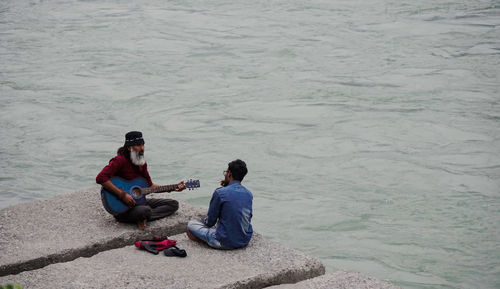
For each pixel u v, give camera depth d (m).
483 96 21.02
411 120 18.48
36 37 32.72
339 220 11.88
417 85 22.62
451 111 19.38
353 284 7.16
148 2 42.72
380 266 10.06
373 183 13.79
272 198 13.02
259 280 7.20
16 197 13.25
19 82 23.78
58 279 7.05
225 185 8.34
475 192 13.14
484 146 16.17
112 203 8.31
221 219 7.98
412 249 10.63
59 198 9.51
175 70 25.42
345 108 19.91
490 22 33.69
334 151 15.98
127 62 26.91
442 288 9.34
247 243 8.04
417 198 12.91
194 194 13.20
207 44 30.23
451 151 15.83
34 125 18.53
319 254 10.52
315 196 13.10
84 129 18.14
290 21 35.53
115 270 7.30
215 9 39.72
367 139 16.86
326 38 31.17
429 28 32.88
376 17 36.12
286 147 16.34
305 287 7.12
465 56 26.97
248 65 26.08
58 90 22.56
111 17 37.69
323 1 41.72
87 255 7.88
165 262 7.55
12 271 7.34
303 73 24.69
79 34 33.19
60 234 8.21
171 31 33.34
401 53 27.86
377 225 11.62
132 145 8.30
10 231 8.30
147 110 20.06
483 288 9.32
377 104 20.31
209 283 6.99
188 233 8.24
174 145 16.64
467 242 10.84
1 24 36.50
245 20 36.03
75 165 15.24
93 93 22.14
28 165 15.22
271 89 22.39
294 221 11.87
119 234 8.20
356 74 24.41
